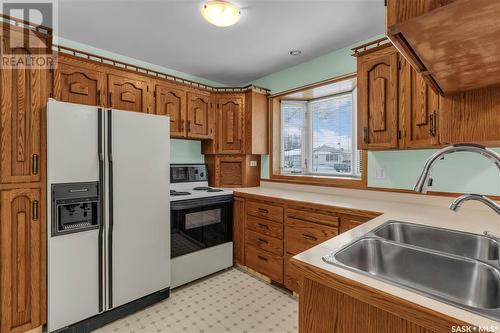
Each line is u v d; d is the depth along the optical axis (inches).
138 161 76.3
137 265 75.6
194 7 71.2
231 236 107.7
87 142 66.6
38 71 63.5
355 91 103.1
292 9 71.6
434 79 27.4
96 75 85.0
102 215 68.6
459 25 18.1
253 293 87.4
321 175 115.6
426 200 76.2
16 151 59.6
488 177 66.5
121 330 67.4
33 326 60.9
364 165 90.5
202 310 76.9
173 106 105.3
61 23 79.4
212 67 116.1
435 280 35.4
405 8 18.4
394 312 23.5
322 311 30.2
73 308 63.9
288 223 88.0
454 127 31.4
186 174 117.0
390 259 39.4
